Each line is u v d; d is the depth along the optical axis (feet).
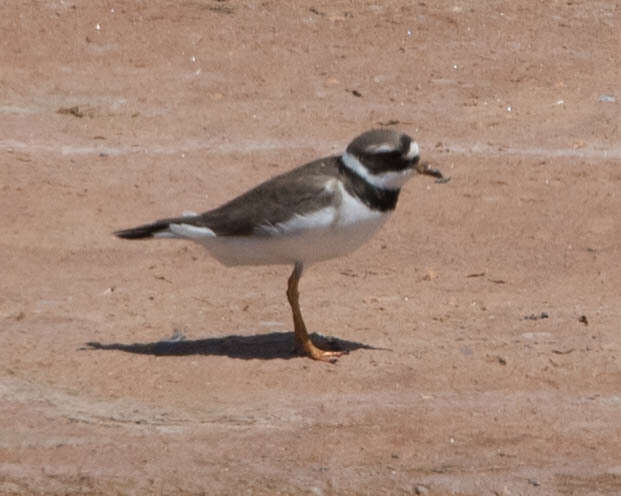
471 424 37.17
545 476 34.32
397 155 38.78
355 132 67.26
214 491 33.58
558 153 64.80
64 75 72.79
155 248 54.54
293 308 41.27
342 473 34.35
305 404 38.37
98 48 75.97
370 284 50.49
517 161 63.46
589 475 34.40
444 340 43.68
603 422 37.45
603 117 69.05
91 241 55.11
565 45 77.51
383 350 42.52
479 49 77.05
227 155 64.13
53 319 45.88
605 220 57.47
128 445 35.91
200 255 53.83
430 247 54.95
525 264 53.21
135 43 76.74
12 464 34.99
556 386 39.96
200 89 71.92
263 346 42.83
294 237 39.14
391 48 77.10
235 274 51.60
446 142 66.08
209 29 78.74
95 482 34.09
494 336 44.09
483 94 71.92
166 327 45.03
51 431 36.73
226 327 45.03
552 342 43.45
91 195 59.41
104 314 46.52
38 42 76.02
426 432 36.63
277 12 81.05
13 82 71.67
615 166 63.05
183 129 67.31
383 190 39.17
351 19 80.33
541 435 36.58
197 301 48.01
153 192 59.98
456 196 59.88
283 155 64.23
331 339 43.34
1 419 37.37
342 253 40.24
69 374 40.50
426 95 71.77
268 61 75.31
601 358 41.91
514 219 57.77
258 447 35.70
